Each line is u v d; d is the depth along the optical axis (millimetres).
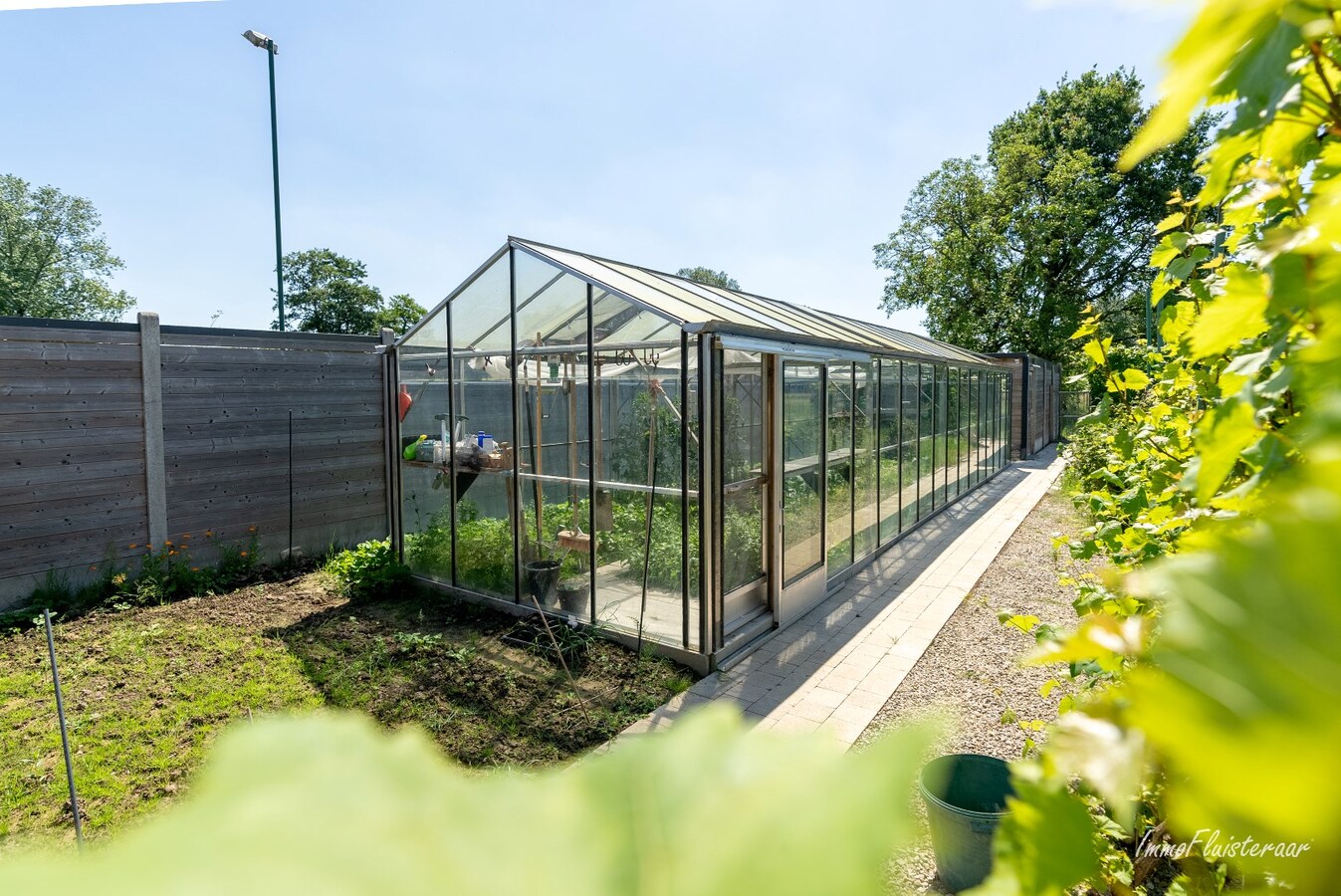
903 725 179
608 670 5703
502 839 177
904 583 8328
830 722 4992
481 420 7262
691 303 6594
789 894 143
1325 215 329
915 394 11031
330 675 5621
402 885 144
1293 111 724
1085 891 1576
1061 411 25422
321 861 148
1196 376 2195
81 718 4980
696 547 5930
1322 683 153
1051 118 28047
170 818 154
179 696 5312
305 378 8875
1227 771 153
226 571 8086
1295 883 151
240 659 5934
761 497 6742
